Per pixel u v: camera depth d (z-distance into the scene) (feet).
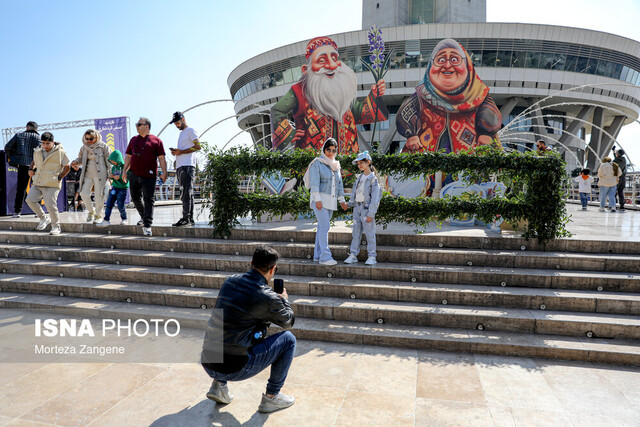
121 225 22.57
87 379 10.50
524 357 12.14
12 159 27.99
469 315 13.55
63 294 17.52
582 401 9.54
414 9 185.98
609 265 15.89
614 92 142.82
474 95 38.63
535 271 15.99
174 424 8.50
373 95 45.01
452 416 8.86
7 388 9.96
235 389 10.11
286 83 150.92
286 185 28.55
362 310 14.25
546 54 133.49
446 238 18.78
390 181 29.94
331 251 18.54
